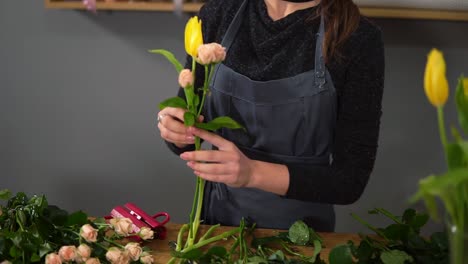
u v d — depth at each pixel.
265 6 1.75
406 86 3.09
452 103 3.08
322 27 1.67
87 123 3.27
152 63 3.18
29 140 3.32
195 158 1.44
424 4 2.82
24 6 3.17
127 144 3.27
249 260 1.37
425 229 3.08
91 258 1.26
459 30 3.02
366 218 3.19
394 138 3.14
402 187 3.17
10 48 3.23
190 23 1.29
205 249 1.51
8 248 1.31
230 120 1.38
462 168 0.86
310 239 1.52
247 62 1.73
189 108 1.37
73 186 3.32
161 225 1.56
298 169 1.56
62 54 3.21
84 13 3.15
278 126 1.72
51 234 1.38
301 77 1.67
